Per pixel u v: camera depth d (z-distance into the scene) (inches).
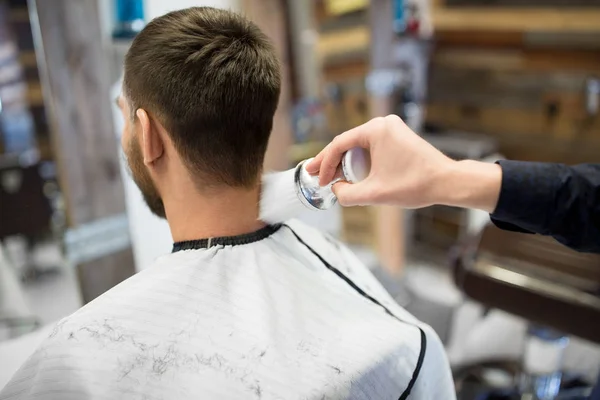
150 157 24.9
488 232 56.9
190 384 20.3
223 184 24.9
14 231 46.0
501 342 71.8
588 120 83.0
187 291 22.8
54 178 46.1
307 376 21.3
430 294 93.3
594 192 20.7
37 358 20.8
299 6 82.2
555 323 49.4
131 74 24.0
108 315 21.4
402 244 96.9
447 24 96.0
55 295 46.8
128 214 50.4
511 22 87.6
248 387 20.5
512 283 51.0
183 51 22.9
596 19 78.2
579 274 49.1
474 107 96.6
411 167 20.7
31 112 46.6
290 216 25.8
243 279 24.0
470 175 20.7
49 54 42.2
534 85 87.8
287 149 81.1
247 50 24.1
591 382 58.6
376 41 83.0
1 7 44.9
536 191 20.6
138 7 47.3
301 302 24.4
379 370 22.9
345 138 22.0
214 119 23.4
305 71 87.3
